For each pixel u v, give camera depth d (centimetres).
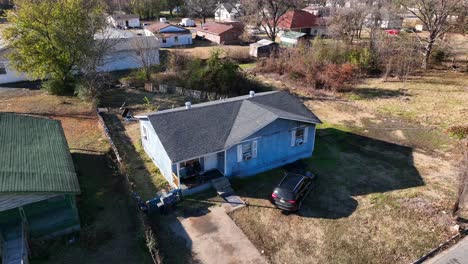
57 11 3284
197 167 1955
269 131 1994
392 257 1436
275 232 1586
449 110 3083
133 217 1672
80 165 2142
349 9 5362
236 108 2180
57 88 3494
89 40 3472
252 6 6044
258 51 5231
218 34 6291
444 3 4278
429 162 2192
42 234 1476
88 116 2962
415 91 3694
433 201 1783
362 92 3697
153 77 3919
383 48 4484
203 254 1451
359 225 1625
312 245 1511
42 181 1460
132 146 2417
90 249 1464
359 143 2475
